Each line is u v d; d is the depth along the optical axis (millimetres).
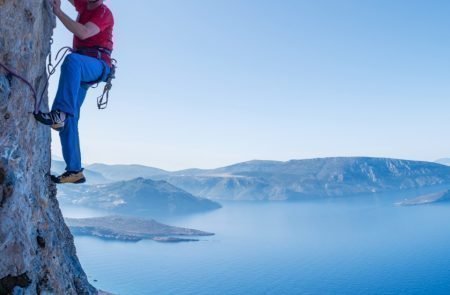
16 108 2998
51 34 3820
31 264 3225
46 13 3633
